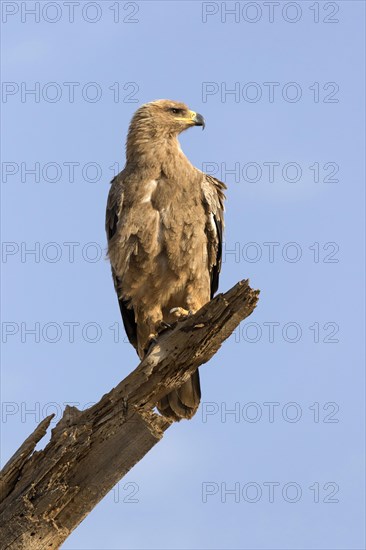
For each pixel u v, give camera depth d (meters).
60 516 10.59
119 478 10.71
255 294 11.32
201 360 11.59
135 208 15.69
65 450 10.45
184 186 15.79
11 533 10.34
